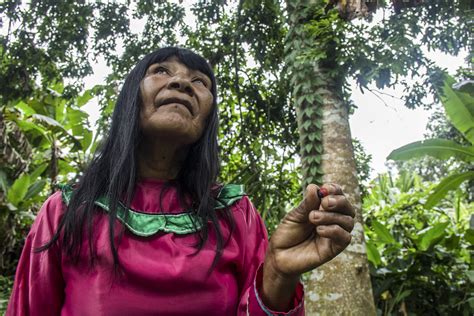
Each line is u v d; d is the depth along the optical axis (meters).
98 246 1.04
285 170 7.22
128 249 1.04
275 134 7.44
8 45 7.09
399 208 8.77
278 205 6.88
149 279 1.00
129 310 0.99
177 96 1.21
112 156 1.20
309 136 4.81
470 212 10.39
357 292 4.21
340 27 4.70
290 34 5.15
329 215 0.91
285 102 7.43
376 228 7.13
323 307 4.22
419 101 4.96
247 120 7.55
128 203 1.11
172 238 1.07
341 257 4.33
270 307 0.99
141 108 1.23
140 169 1.26
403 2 4.02
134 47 7.41
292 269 0.95
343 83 5.02
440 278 6.85
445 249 7.07
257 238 1.25
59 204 1.21
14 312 1.16
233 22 7.55
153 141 1.23
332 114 4.86
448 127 9.27
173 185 1.21
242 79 7.75
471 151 5.27
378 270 6.84
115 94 7.20
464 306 6.47
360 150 7.42
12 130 8.59
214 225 1.12
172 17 7.41
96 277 1.02
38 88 8.68
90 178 1.16
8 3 6.88
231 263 1.11
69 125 9.91
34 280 1.13
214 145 1.32
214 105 1.35
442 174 15.05
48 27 7.15
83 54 7.35
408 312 6.81
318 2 5.13
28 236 1.23
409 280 6.76
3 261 8.62
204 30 7.61
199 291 1.02
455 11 4.80
